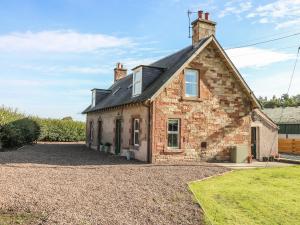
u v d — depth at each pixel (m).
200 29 19.08
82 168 13.86
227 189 10.73
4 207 7.38
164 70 19.38
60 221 6.62
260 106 19.81
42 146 26.86
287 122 37.03
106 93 28.88
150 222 6.91
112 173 12.71
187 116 17.72
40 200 8.06
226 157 18.83
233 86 19.33
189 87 18.11
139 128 17.97
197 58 18.23
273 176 13.80
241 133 19.44
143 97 17.08
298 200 9.49
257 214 8.02
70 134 35.75
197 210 7.88
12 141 22.09
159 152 16.77
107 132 23.84
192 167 15.16
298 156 27.12
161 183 10.95
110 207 7.84
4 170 11.98
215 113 18.62
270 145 21.45
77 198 8.49
